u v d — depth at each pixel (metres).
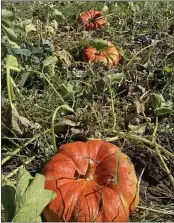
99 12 2.27
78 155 1.21
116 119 1.55
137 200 1.17
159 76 1.78
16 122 1.39
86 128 1.44
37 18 2.24
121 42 2.07
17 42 1.71
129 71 1.79
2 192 1.04
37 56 1.67
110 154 1.21
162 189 1.32
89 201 1.11
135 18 2.24
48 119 1.49
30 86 1.66
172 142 1.48
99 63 1.79
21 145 1.40
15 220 1.02
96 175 1.19
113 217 1.11
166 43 2.05
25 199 1.03
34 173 1.33
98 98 1.59
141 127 1.50
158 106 1.51
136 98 1.64
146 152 1.42
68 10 2.38
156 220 1.23
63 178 1.16
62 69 1.79
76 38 2.10
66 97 1.56
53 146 1.36
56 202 1.11
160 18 2.26
